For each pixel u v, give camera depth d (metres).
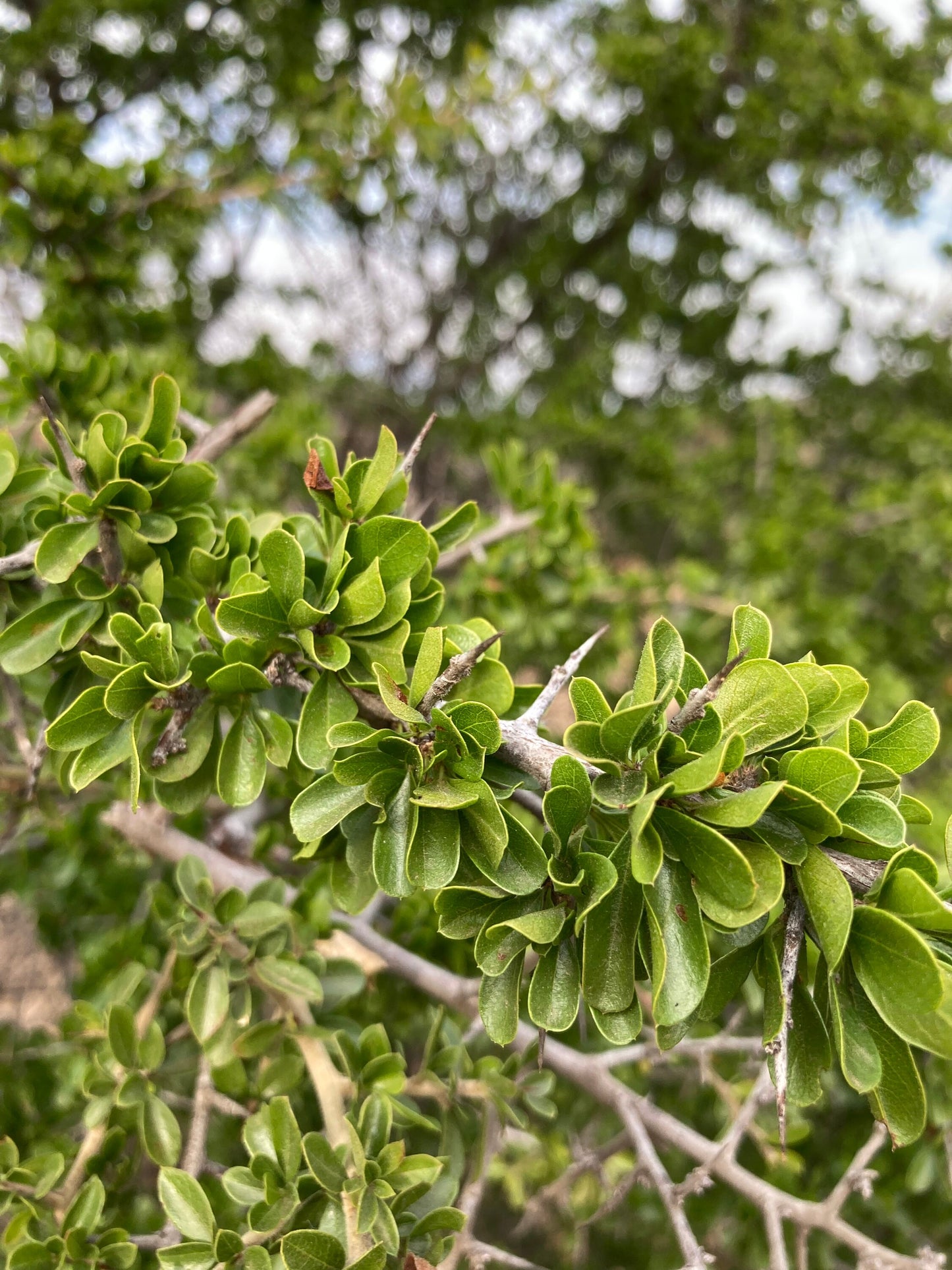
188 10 0.72
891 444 0.92
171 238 0.52
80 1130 0.36
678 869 0.13
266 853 0.36
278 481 0.55
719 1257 0.49
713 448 0.96
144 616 0.18
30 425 0.30
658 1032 0.14
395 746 0.14
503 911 0.14
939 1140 0.32
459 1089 0.25
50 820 0.36
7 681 0.25
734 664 0.13
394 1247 0.17
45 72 0.70
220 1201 0.24
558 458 0.89
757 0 0.92
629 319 1.05
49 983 0.60
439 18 0.84
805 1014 0.14
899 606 0.86
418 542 0.17
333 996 0.26
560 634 0.51
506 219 1.11
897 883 0.13
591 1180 0.44
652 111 0.90
